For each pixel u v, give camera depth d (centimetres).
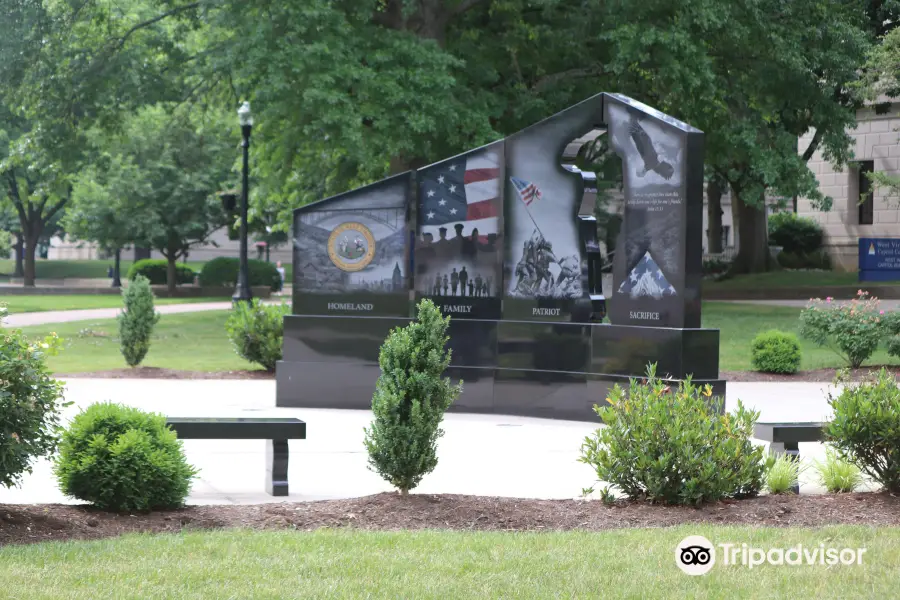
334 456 1153
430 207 1611
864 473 962
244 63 2655
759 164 2984
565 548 698
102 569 625
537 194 1537
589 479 1020
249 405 1608
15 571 613
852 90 3431
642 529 762
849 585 611
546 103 3008
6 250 6144
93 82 3059
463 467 1089
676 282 1383
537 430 1377
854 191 5047
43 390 758
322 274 1636
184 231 5100
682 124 1379
